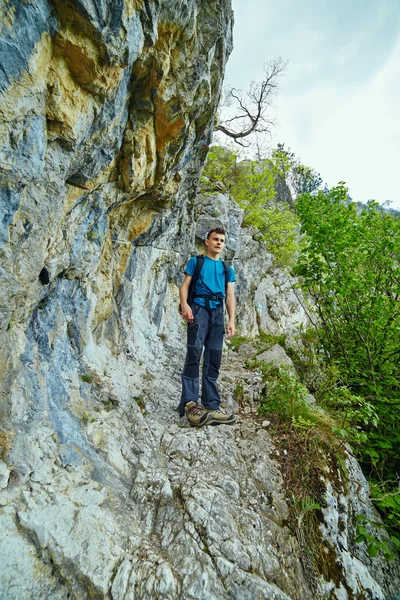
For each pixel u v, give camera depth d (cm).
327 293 565
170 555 160
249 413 321
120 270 354
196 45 220
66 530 143
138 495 191
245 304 840
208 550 165
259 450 255
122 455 214
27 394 172
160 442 246
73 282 250
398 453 416
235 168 895
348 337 573
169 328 501
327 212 523
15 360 169
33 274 171
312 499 229
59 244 199
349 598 194
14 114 124
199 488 200
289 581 175
